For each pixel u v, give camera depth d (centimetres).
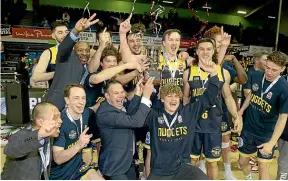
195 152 295
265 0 1566
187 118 254
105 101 265
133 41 315
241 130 313
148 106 244
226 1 1612
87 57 331
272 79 267
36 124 211
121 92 253
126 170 257
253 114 291
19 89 561
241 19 1831
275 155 436
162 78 297
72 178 250
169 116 251
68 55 282
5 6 1334
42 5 1530
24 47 1152
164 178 249
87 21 263
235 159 422
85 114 268
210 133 285
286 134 264
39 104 215
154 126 254
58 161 234
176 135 251
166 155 251
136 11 1736
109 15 1571
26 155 211
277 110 271
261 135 287
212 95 247
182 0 1593
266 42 1538
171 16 1551
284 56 257
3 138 477
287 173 269
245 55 974
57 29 325
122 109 270
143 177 310
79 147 227
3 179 209
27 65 895
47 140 225
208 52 261
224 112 338
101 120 252
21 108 567
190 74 285
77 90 246
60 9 1512
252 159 391
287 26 1574
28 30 1005
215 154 287
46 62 327
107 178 259
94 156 379
